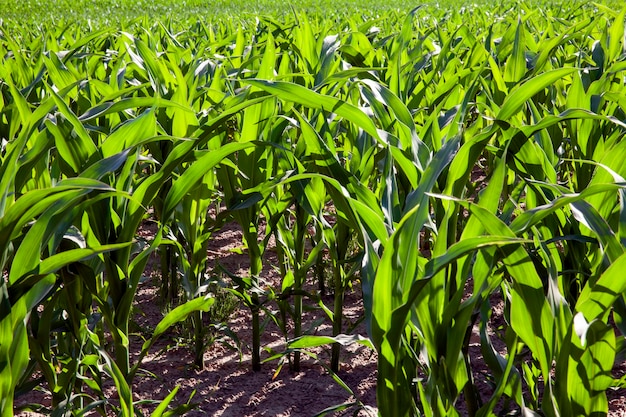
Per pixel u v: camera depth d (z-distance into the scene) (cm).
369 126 192
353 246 391
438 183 202
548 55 298
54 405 210
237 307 356
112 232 199
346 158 313
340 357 309
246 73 331
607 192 179
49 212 154
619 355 175
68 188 141
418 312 150
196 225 275
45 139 182
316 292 373
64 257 154
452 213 186
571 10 714
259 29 602
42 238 156
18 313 156
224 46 496
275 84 188
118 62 328
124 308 205
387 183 196
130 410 197
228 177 261
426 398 162
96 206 194
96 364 213
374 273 158
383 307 142
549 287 143
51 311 193
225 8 1797
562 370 140
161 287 359
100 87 283
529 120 402
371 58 369
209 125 190
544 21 642
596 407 143
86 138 193
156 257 438
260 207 262
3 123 287
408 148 210
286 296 277
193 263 279
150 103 204
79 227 205
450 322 153
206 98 302
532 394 192
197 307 207
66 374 207
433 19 683
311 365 303
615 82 302
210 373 297
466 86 319
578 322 130
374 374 294
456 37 508
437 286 150
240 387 286
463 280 151
